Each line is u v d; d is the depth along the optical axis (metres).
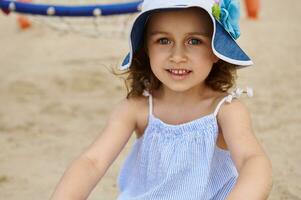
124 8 4.31
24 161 3.51
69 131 4.03
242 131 1.92
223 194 2.02
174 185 1.99
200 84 2.06
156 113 2.08
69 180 1.93
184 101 2.06
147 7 1.95
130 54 2.04
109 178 3.20
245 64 1.94
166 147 2.00
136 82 2.13
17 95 4.92
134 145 2.16
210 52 1.96
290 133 3.77
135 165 2.12
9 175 3.31
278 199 2.85
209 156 1.97
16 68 5.88
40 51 6.67
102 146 2.04
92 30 5.36
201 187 1.96
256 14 7.96
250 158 1.82
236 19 1.97
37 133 4.01
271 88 4.84
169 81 1.96
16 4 4.27
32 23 8.11
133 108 2.12
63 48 6.74
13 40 7.43
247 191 1.72
